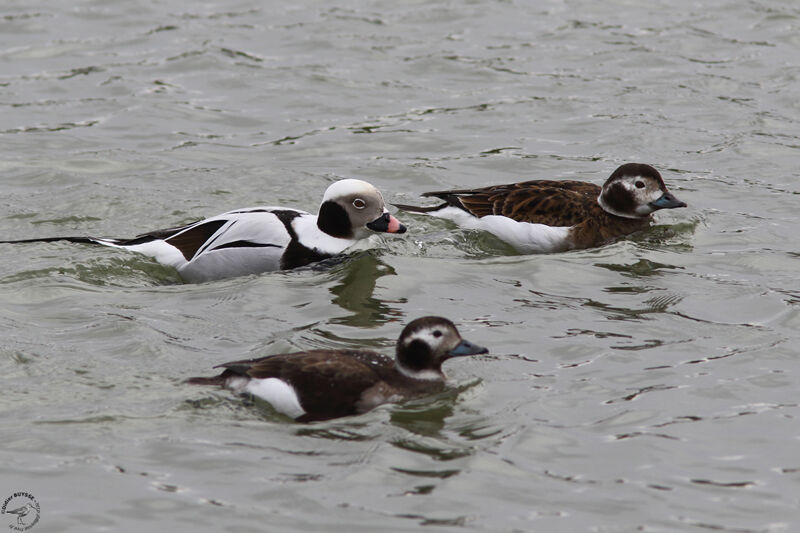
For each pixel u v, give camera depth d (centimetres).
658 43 2555
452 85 2345
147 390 1107
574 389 1131
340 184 1538
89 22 2669
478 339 1257
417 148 2041
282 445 1008
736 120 2139
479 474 964
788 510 920
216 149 2027
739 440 1034
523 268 1513
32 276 1437
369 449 1002
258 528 881
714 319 1327
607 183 1636
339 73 2394
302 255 1508
